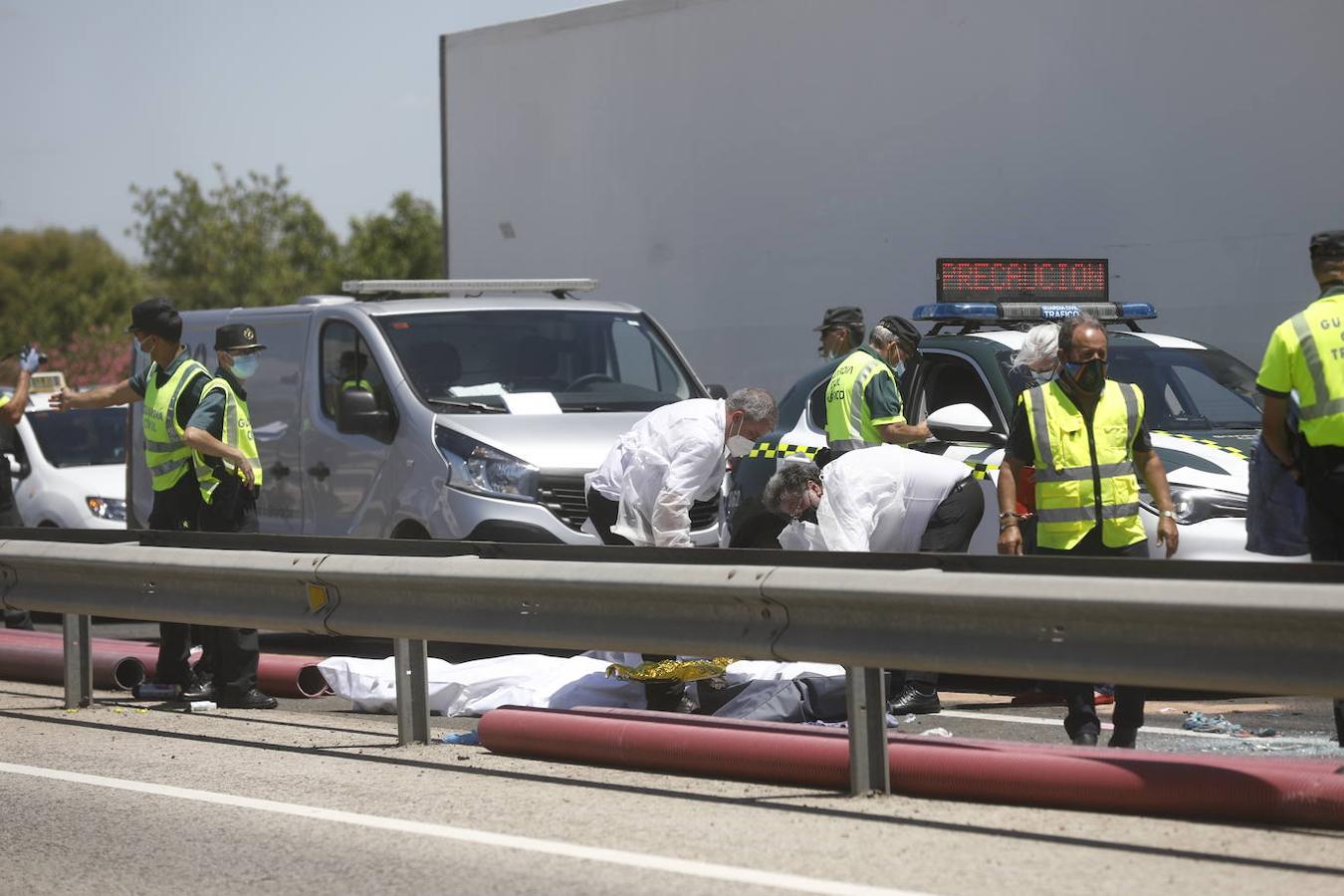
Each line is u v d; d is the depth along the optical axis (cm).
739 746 2316
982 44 4491
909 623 2120
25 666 3494
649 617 2359
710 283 5166
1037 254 4409
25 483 5278
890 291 4712
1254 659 1888
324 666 3178
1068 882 1750
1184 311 4153
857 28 4750
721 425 2884
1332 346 2414
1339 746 2503
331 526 3988
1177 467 3041
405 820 2127
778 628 2233
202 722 2995
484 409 3806
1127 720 2425
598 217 5494
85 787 2381
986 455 3219
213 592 2895
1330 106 3881
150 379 3238
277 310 4222
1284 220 3966
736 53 5056
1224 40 4047
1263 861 1809
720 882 1797
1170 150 4153
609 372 4091
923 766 2166
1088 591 1961
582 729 2472
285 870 1911
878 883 1769
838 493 2884
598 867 1875
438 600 2592
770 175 4988
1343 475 2419
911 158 4650
